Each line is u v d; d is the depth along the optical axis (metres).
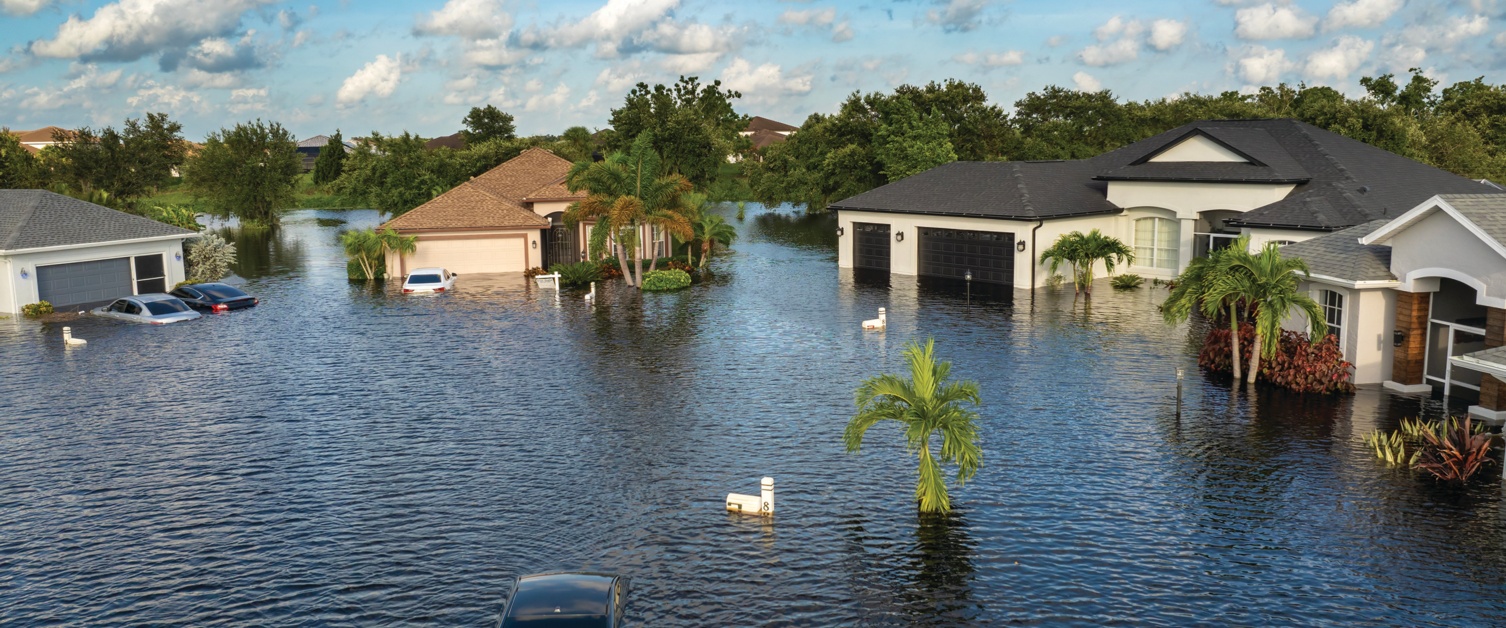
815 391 28.03
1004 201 49.28
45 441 24.44
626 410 26.34
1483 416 23.81
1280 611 14.91
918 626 14.68
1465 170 70.31
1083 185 52.34
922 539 17.72
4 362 33.78
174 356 34.41
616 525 18.53
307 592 16.08
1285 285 26.56
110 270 47.44
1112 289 46.84
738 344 34.84
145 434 24.92
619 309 42.94
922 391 19.36
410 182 87.31
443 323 40.00
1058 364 30.80
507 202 57.91
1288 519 18.28
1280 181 42.78
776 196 97.94
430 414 26.30
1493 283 23.78
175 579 16.64
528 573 16.58
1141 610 15.02
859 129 87.31
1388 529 17.72
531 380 29.86
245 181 92.19
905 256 53.59
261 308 44.62
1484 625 14.37
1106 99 91.75
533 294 47.97
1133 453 22.16
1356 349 27.39
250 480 21.39
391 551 17.58
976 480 20.62
